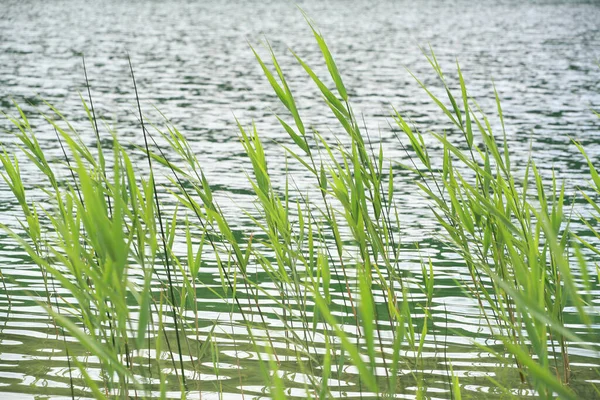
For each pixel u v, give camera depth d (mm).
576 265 6875
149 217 3131
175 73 24797
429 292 4895
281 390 2328
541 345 3059
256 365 4809
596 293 6141
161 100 19281
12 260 6945
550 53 31328
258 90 21609
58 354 4938
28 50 29312
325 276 4348
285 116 17234
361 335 5281
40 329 5367
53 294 6066
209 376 4629
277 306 5918
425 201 9805
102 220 2619
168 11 51031
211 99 19719
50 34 35500
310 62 28375
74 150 3922
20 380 4516
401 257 7309
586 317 2311
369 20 46844
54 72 23844
